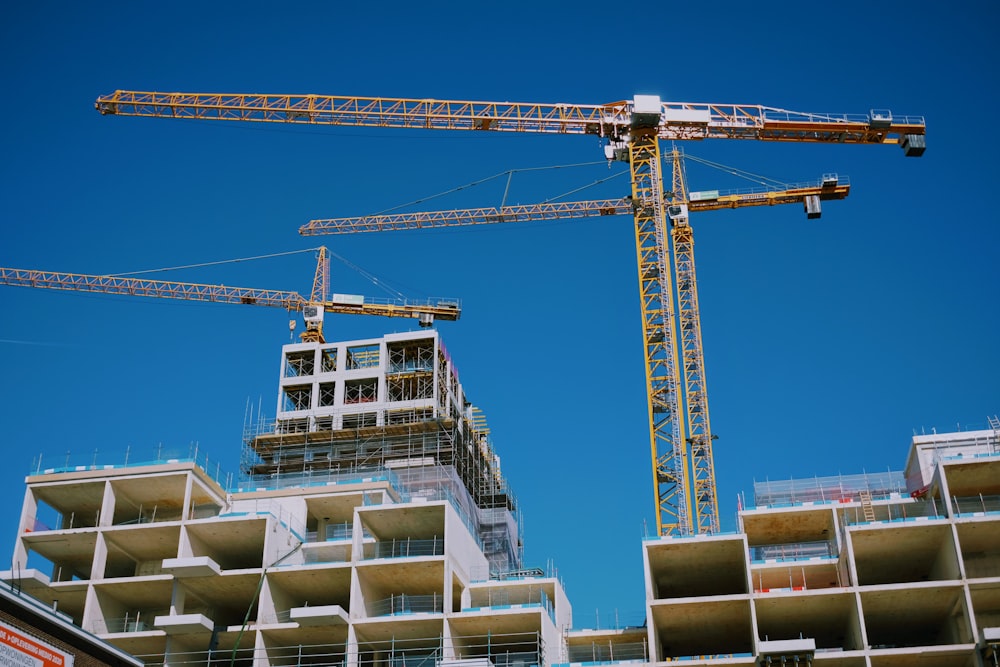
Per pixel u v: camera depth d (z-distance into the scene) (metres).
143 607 104.25
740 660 91.12
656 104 141.38
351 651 96.12
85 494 107.88
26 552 104.88
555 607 104.19
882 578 100.12
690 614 96.19
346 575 101.06
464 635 99.75
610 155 144.00
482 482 149.88
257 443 142.38
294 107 150.62
